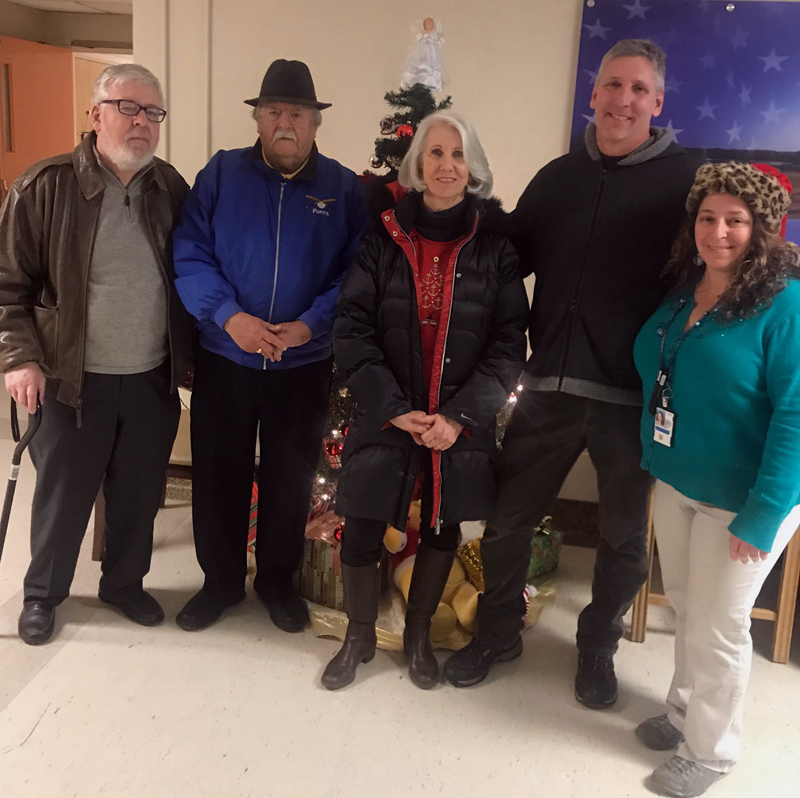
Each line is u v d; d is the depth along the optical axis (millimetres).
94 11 6875
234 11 3100
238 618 2457
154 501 2346
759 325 1550
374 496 1949
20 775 1752
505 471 2068
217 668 2186
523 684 2205
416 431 1903
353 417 2055
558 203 1908
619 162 1840
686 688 1913
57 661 2168
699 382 1628
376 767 1843
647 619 2596
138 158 2043
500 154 3096
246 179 2154
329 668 2131
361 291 1952
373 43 3064
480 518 1985
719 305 1602
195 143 3236
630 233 1826
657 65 1785
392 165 2479
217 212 2156
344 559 2121
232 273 2174
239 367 2205
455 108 3080
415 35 2555
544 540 2645
